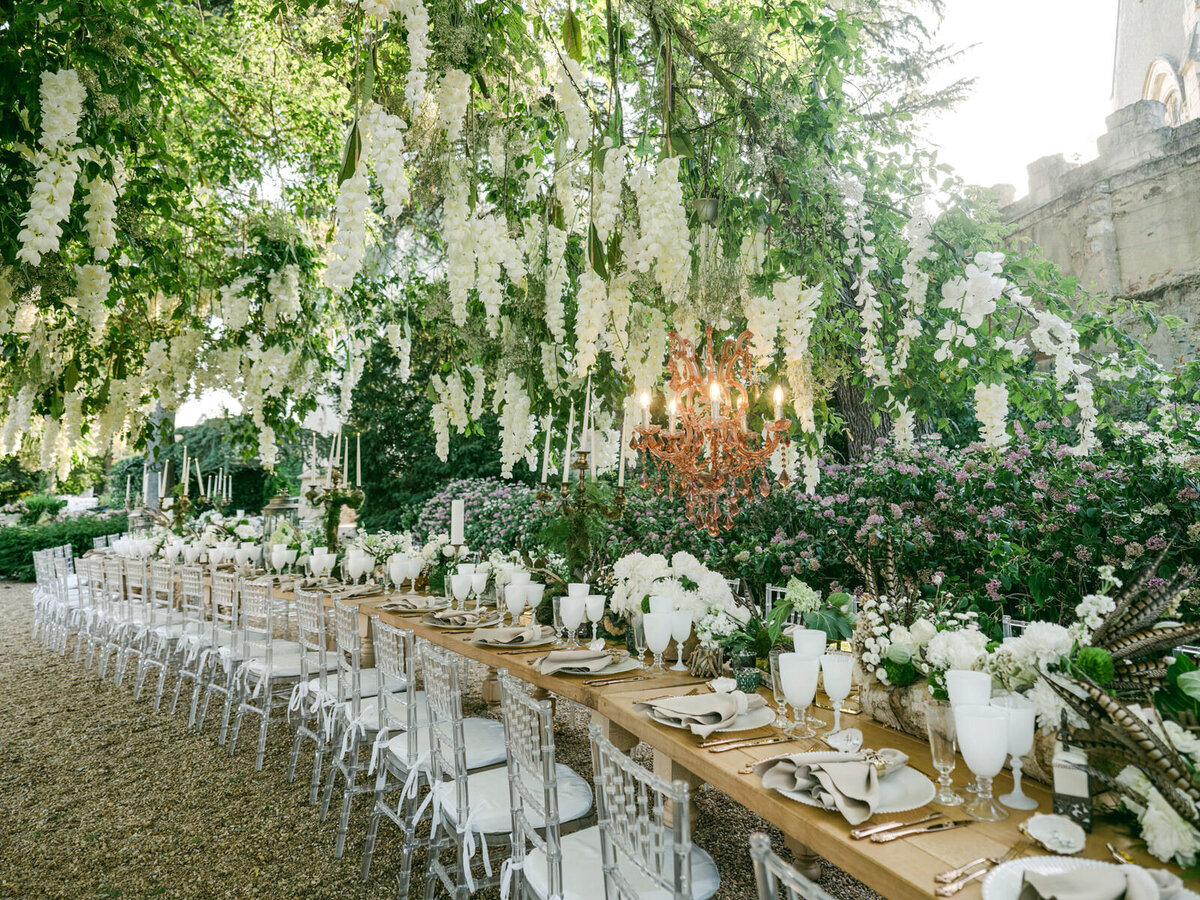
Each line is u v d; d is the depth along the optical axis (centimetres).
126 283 360
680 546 563
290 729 441
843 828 128
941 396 323
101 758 394
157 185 347
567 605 281
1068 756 125
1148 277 828
